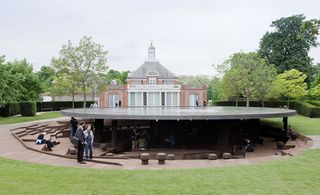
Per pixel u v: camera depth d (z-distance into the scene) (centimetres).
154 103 6053
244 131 2892
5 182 1069
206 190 973
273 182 1055
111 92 6034
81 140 1543
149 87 6031
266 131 2950
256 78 4547
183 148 2358
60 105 6100
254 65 4666
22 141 2242
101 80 4916
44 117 4281
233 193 941
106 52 4869
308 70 6238
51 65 4816
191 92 6175
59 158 1669
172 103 6084
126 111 2684
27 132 2759
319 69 7481
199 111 2614
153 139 2512
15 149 1962
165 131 2531
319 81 5891
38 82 5769
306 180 1073
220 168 1321
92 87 5103
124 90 6044
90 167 1429
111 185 1036
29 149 1955
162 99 6062
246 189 979
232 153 2094
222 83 4875
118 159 1661
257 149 2291
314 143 2091
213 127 2547
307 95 5519
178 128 2539
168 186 1020
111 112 2438
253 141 2572
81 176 1170
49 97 8450
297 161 1398
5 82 3972
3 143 2214
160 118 1991
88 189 990
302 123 3238
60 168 1356
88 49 4766
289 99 5353
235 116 2023
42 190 975
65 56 4769
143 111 2681
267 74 4616
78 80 4781
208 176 1155
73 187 1012
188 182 1069
